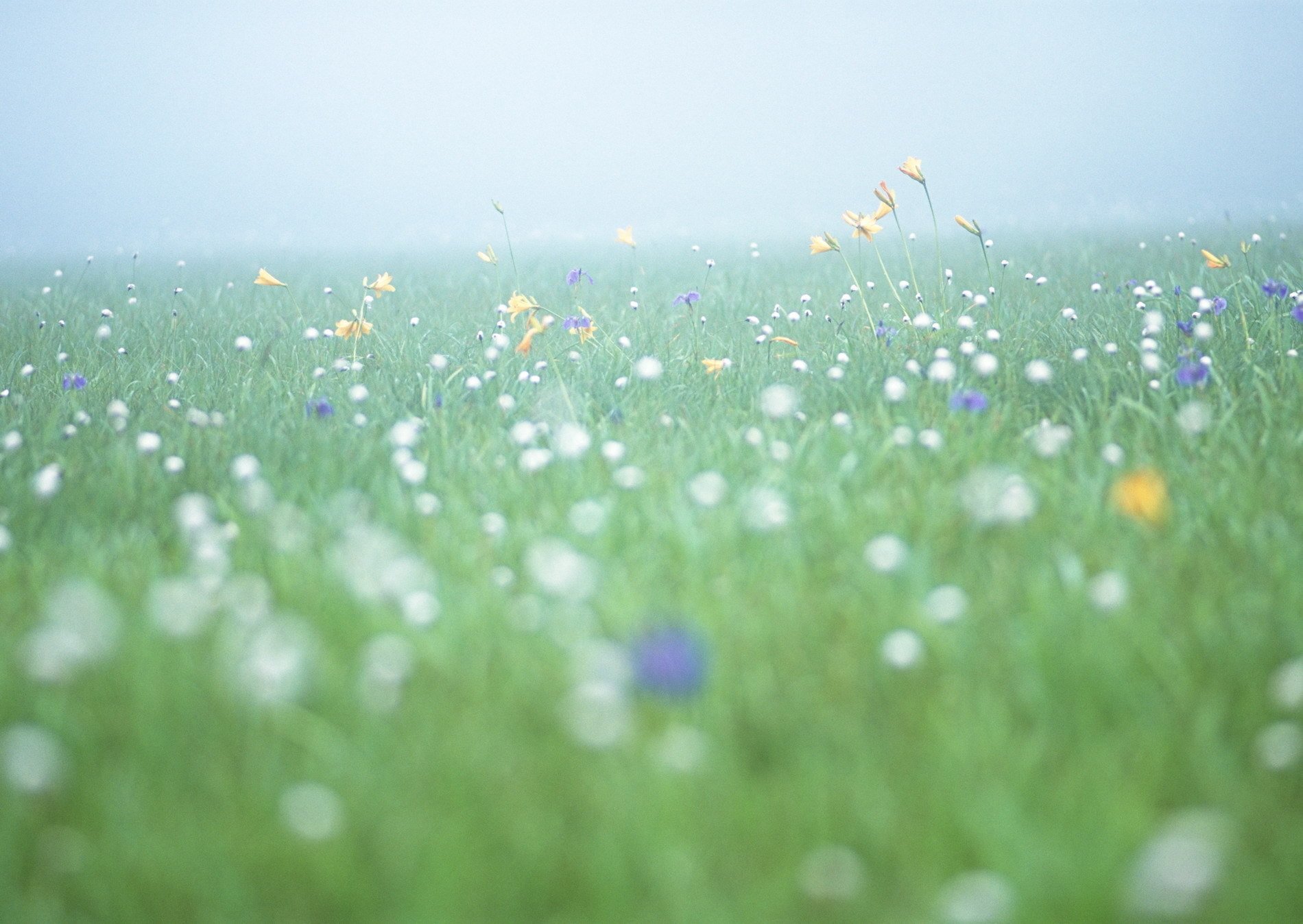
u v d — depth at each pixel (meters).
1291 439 3.44
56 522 3.08
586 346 5.71
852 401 4.35
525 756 1.89
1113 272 9.00
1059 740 1.89
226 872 1.61
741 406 4.46
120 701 2.09
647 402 4.43
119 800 1.78
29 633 2.39
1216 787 1.73
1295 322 5.21
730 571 2.65
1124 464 3.36
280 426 4.18
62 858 1.67
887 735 1.93
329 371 5.32
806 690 2.09
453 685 2.12
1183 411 3.46
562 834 1.70
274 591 2.60
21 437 3.76
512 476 3.41
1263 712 1.95
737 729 1.95
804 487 3.16
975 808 1.66
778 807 1.74
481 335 5.93
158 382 5.24
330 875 1.59
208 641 2.32
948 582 2.55
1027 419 4.07
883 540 2.49
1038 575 2.49
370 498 3.28
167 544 3.04
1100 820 1.65
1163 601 2.34
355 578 2.47
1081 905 1.49
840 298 8.05
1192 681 2.06
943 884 1.58
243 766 1.90
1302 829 1.66
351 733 1.99
